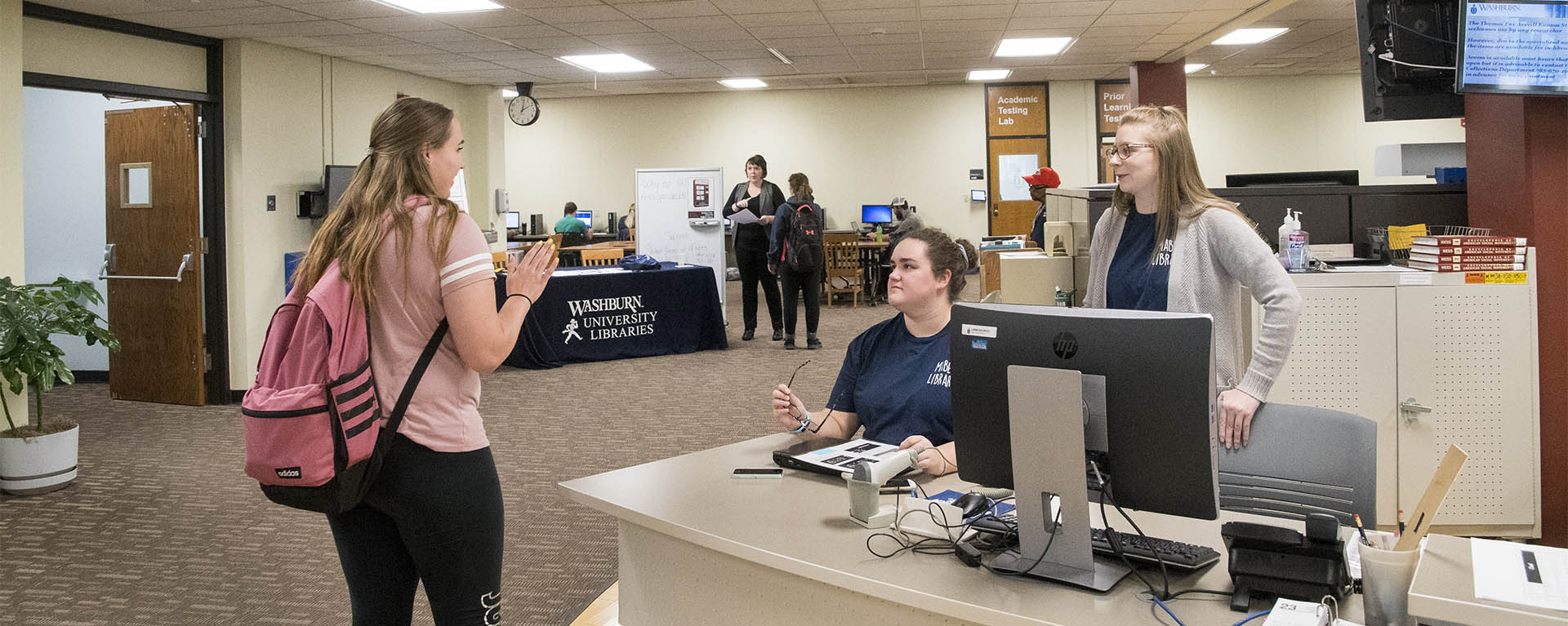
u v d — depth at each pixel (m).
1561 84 3.21
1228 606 1.36
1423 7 3.55
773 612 1.70
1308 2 8.02
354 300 1.62
